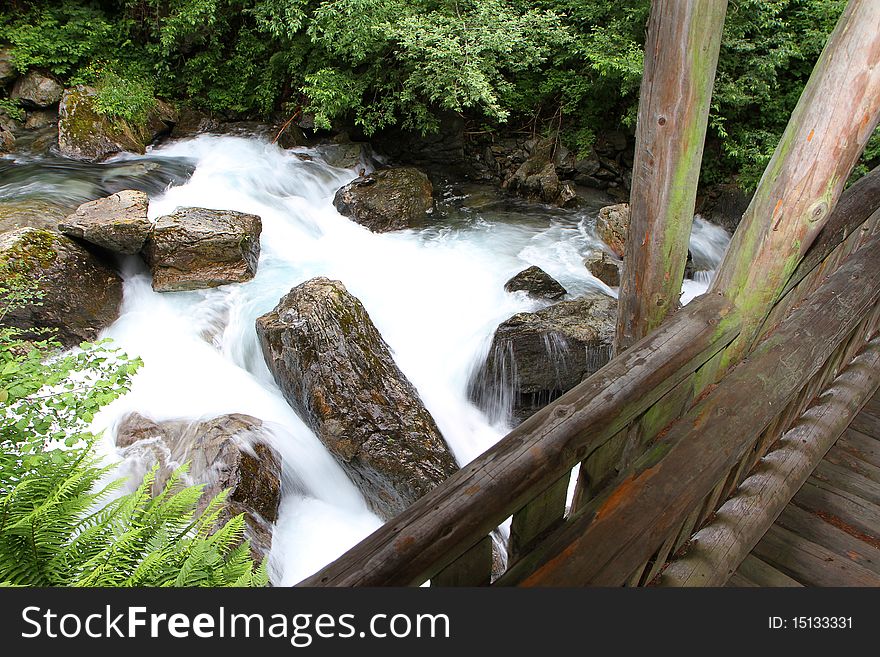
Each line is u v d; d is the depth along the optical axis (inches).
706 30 67.6
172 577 84.9
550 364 204.4
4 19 343.3
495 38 303.4
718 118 308.3
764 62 302.4
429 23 308.2
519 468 47.9
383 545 41.6
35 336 195.5
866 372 100.3
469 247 291.7
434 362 221.5
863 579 75.5
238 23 372.5
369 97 355.9
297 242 279.0
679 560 70.0
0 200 243.6
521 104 354.0
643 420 67.5
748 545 73.7
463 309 241.0
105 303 215.8
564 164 350.0
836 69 64.0
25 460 98.8
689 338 67.1
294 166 333.4
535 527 54.4
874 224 102.0
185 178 301.6
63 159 302.5
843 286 87.4
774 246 71.1
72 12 356.5
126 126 327.3
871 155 278.8
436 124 335.6
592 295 234.7
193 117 365.1
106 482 153.3
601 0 324.5
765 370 73.9
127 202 230.1
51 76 336.8
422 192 320.8
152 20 359.9
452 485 46.1
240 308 227.1
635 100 331.9
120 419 176.6
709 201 331.9
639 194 80.0
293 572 150.4
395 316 237.6
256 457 158.4
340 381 178.7
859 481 90.0
